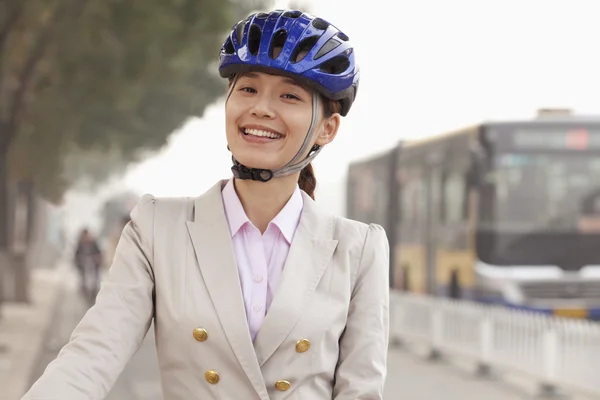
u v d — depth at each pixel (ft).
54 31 66.23
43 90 81.87
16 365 43.16
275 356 7.52
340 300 7.74
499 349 40.91
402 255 64.39
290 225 7.86
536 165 50.01
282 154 7.61
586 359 33.86
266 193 7.82
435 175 57.72
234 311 7.44
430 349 49.03
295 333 7.52
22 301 76.74
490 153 49.78
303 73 7.48
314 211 7.98
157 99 97.76
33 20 64.49
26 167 90.07
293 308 7.55
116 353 7.30
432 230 57.98
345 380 7.75
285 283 7.60
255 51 7.55
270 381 7.49
